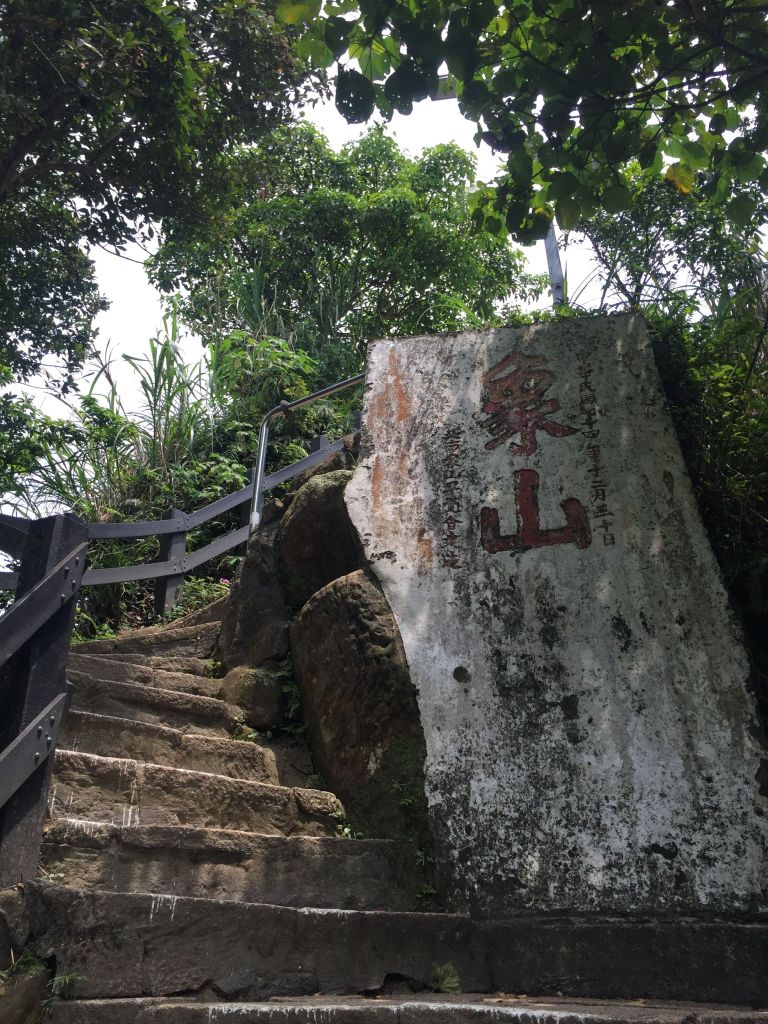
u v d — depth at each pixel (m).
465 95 3.76
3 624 2.44
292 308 12.66
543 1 3.54
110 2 7.10
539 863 3.26
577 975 2.93
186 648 5.18
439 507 4.27
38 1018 2.16
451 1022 2.31
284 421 9.24
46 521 2.76
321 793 3.62
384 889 3.28
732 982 2.84
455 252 13.24
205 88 8.69
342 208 12.93
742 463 4.14
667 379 4.48
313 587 4.70
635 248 7.07
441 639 3.85
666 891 3.12
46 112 7.86
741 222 4.10
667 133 3.97
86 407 8.34
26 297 10.55
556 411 4.44
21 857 2.38
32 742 2.45
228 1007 2.26
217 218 9.61
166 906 2.49
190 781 3.26
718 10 3.60
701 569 3.77
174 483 8.13
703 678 3.51
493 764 3.50
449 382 4.73
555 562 3.96
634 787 3.34
